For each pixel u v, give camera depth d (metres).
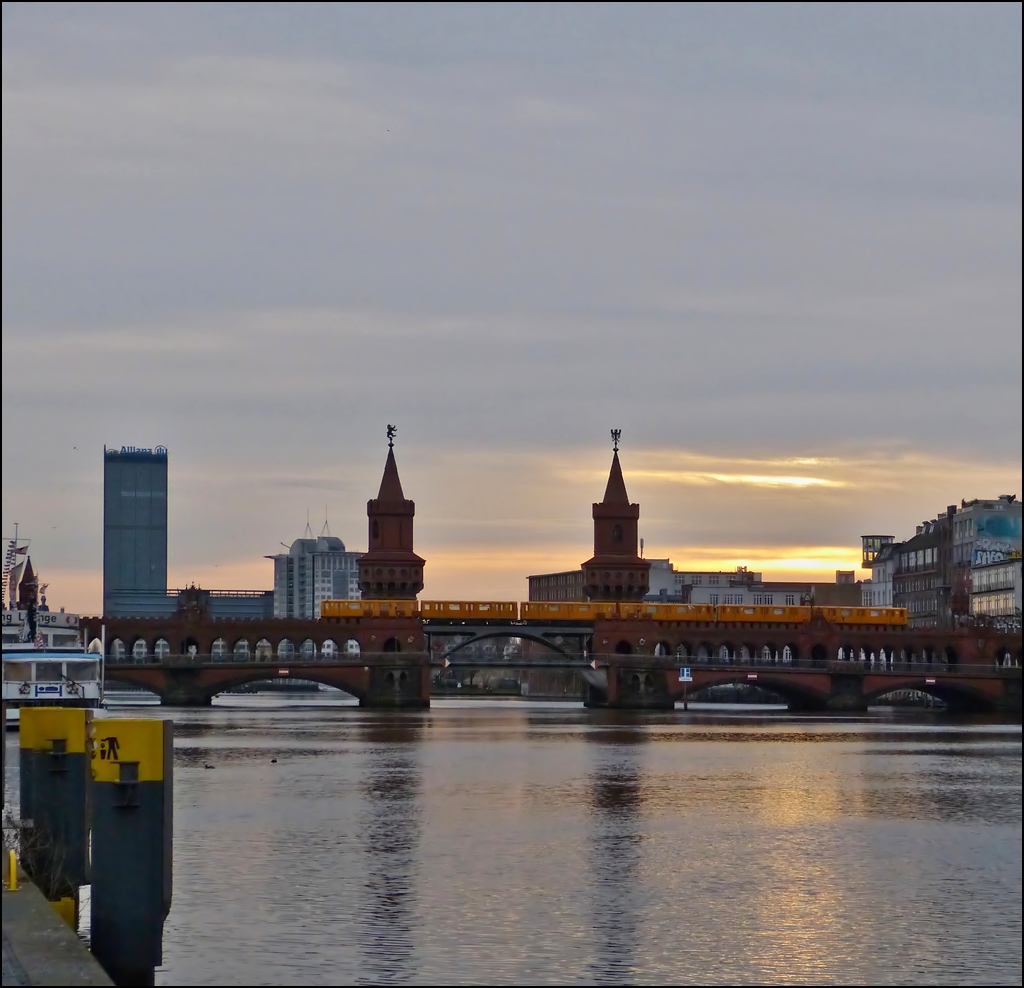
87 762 48.16
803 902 72.25
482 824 93.50
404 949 61.81
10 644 131.62
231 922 65.06
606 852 84.12
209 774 120.75
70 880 47.69
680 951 63.09
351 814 96.75
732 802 106.75
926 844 88.69
